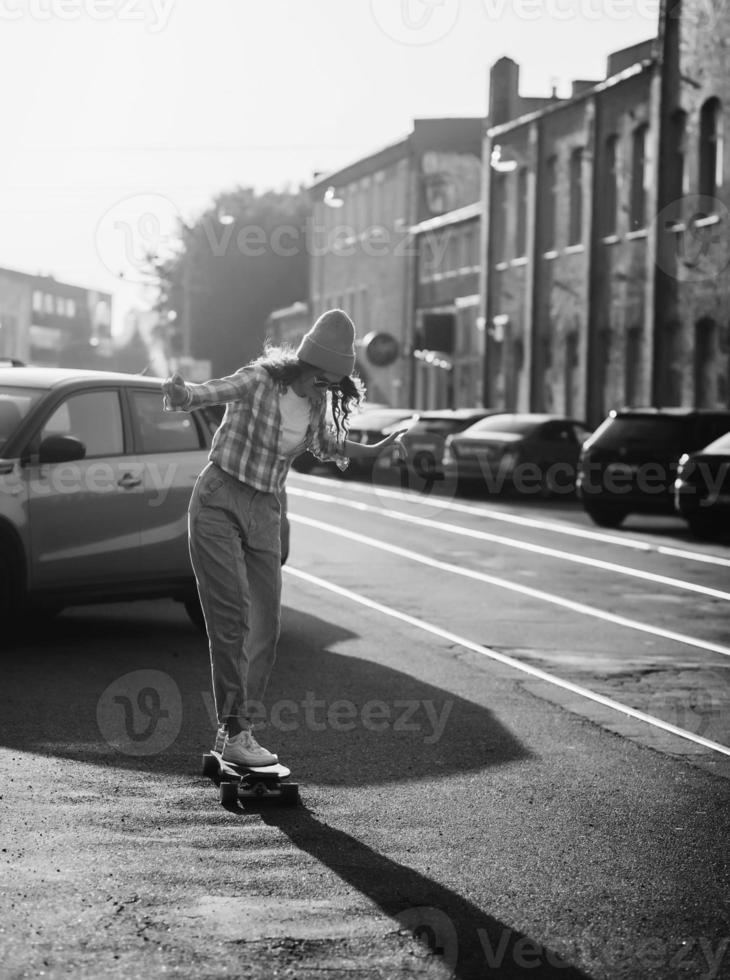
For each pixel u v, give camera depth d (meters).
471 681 9.30
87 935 4.46
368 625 11.76
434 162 54.84
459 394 49.78
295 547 18.36
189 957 4.31
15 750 7.00
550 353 41.75
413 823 5.95
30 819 5.78
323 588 14.20
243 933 4.54
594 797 6.46
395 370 55.72
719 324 32.00
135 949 4.36
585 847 5.66
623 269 36.91
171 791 6.35
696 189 32.94
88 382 10.79
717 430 22.75
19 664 9.45
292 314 71.44
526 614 12.64
